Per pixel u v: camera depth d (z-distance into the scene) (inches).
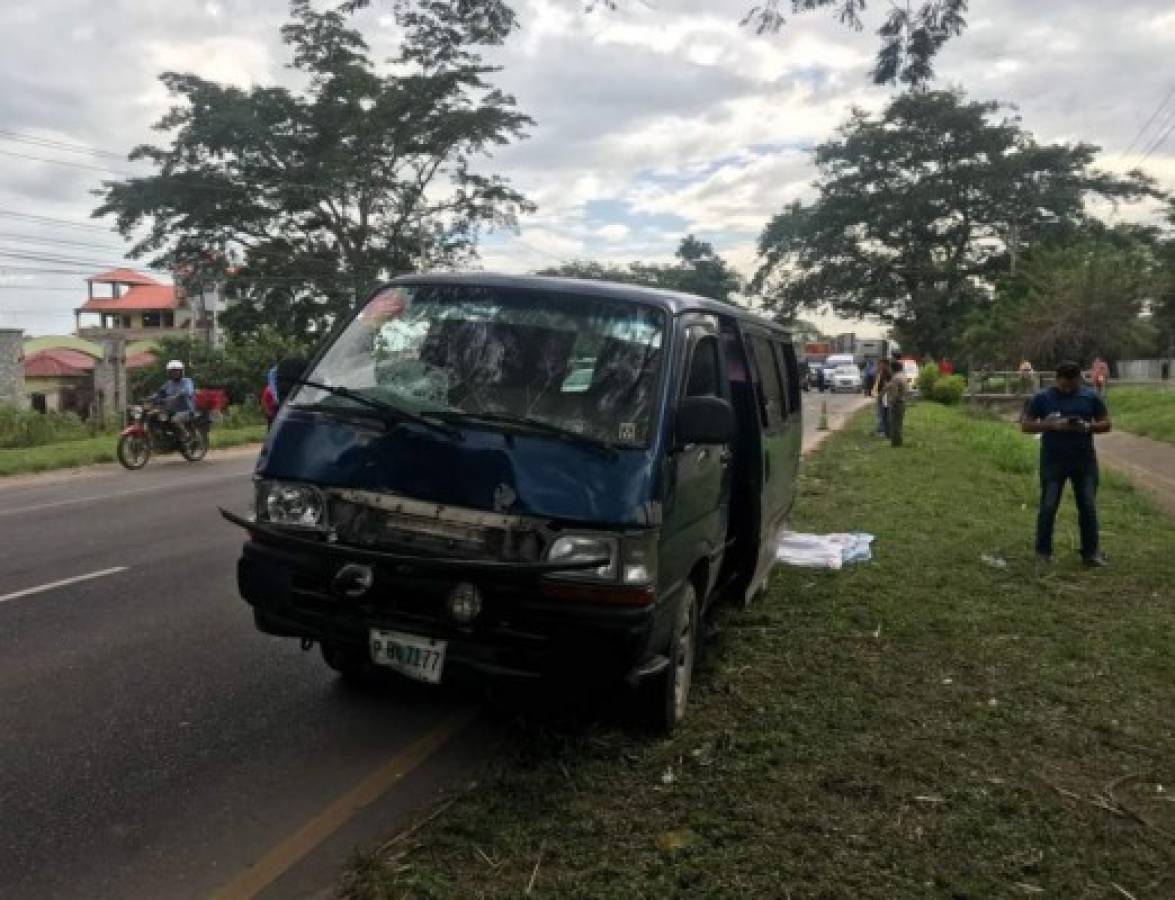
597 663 155.6
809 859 140.0
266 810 155.5
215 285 1914.4
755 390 238.2
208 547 364.5
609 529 155.9
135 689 206.5
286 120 1798.7
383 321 191.3
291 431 175.9
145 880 135.0
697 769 168.1
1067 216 2541.8
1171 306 1712.6
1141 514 480.4
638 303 187.2
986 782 168.6
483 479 160.7
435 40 295.7
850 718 194.2
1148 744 188.4
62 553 349.4
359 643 164.9
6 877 134.2
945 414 1227.2
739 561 246.8
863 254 2787.9
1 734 181.2
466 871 133.9
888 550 364.2
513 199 1977.1
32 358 2046.0
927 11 287.9
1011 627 264.5
